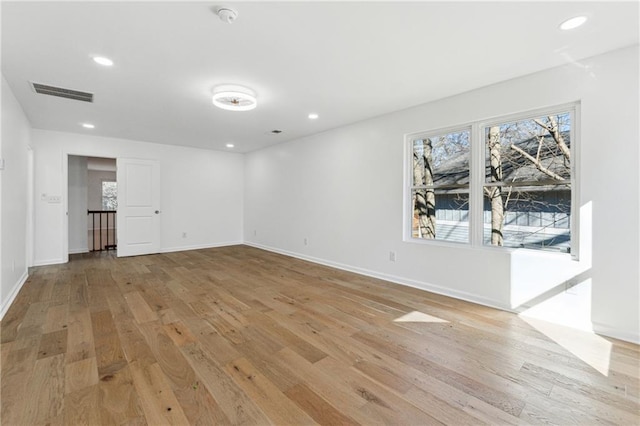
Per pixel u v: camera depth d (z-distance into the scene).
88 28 2.05
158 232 6.08
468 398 1.65
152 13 1.89
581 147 2.49
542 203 2.80
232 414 1.52
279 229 6.14
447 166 3.50
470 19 1.94
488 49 2.33
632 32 2.08
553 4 1.79
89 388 1.71
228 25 2.03
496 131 3.10
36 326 2.54
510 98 2.89
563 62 2.54
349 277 4.20
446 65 2.61
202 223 6.75
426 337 2.38
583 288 2.50
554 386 1.75
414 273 3.72
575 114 2.59
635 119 2.26
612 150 2.35
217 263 5.14
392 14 1.89
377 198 4.15
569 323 2.57
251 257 5.69
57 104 3.59
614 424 1.46
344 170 4.65
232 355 2.10
